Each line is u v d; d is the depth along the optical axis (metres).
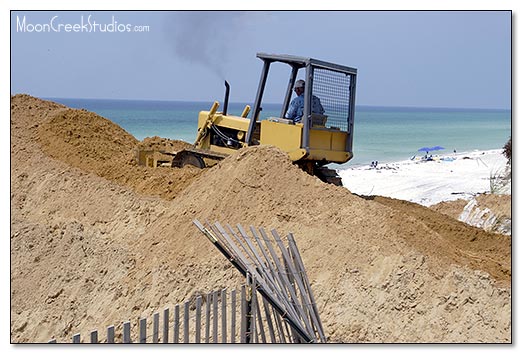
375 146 99.75
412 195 47.50
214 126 30.84
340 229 22.39
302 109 26.39
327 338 20.00
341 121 27.30
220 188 24.89
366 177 56.94
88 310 23.30
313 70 25.94
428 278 20.91
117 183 30.17
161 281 22.73
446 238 25.31
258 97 28.36
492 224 31.77
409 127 155.50
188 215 24.81
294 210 23.25
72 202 28.84
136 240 25.47
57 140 34.16
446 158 70.31
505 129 152.62
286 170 24.33
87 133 35.59
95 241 26.03
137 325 21.56
